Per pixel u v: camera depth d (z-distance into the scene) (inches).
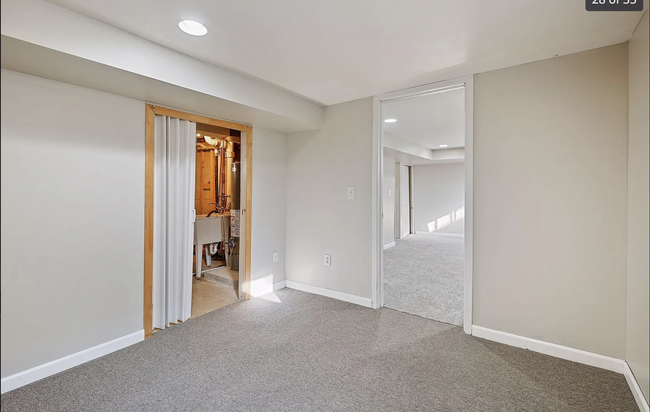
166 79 79.6
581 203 82.8
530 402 67.8
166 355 87.0
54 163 77.2
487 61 88.9
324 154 134.9
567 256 84.9
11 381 70.9
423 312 118.8
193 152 112.3
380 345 93.1
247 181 130.6
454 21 68.4
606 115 79.7
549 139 86.7
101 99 85.8
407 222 349.1
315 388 72.7
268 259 140.7
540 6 62.8
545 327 88.1
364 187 124.2
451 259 214.7
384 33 73.6
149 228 97.3
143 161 95.5
